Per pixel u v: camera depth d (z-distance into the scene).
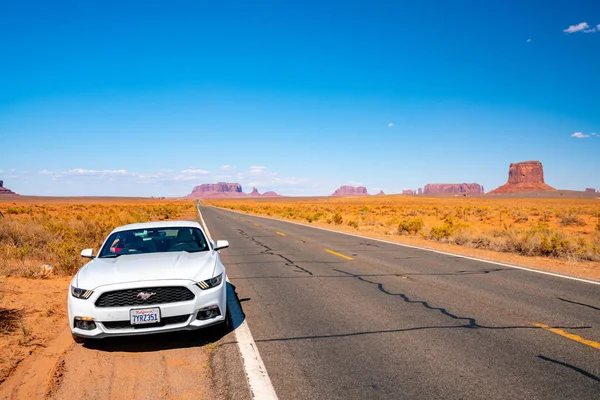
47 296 7.26
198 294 4.74
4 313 6.12
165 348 4.75
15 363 4.34
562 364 4.18
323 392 3.62
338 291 7.63
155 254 5.73
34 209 55.84
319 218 37.25
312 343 4.86
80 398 3.61
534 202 108.69
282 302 6.83
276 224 28.88
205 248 6.14
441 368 4.11
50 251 11.27
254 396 3.56
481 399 3.46
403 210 59.22
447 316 5.94
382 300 6.92
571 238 16.39
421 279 8.72
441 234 18.05
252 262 11.20
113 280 4.67
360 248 14.34
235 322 5.72
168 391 3.71
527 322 5.63
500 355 4.43
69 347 4.82
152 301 4.61
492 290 7.63
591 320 5.71
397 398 3.50
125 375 4.06
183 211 59.66
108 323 4.57
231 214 49.75
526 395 3.52
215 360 4.38
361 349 4.65
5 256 10.44
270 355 4.50
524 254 13.41
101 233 15.97
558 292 7.44
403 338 5.02
